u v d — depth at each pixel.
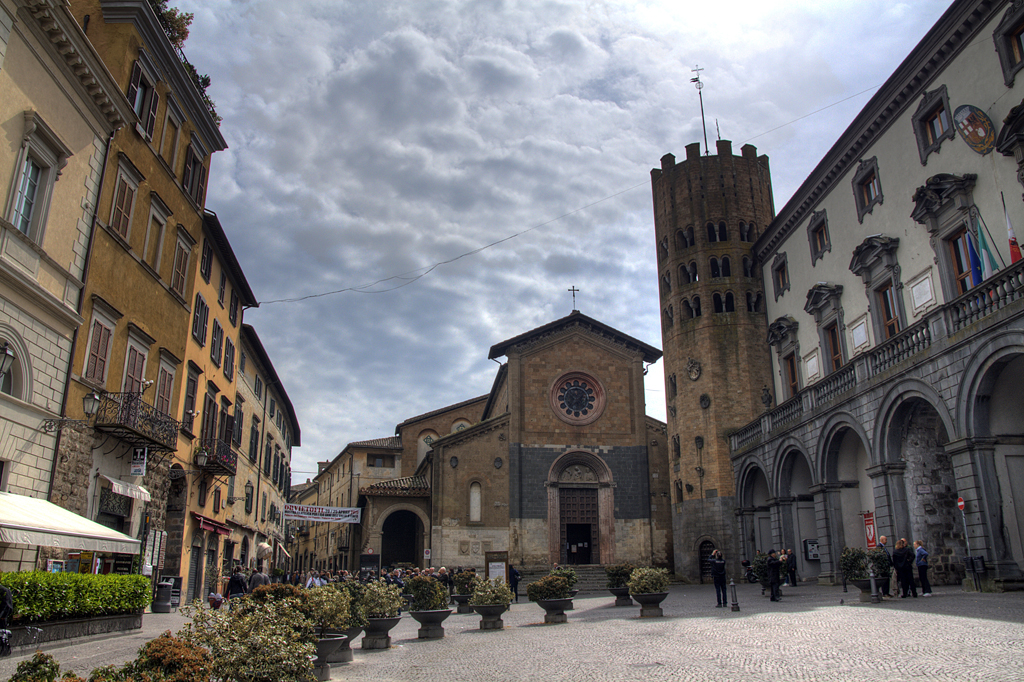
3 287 16.69
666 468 50.53
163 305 25.56
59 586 15.30
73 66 19.11
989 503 19.03
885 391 23.67
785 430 31.48
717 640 14.56
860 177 29.64
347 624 14.95
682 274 45.84
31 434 17.80
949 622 14.14
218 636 8.98
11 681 7.05
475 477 48.75
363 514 55.31
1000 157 21.81
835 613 17.52
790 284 37.16
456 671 12.91
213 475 31.17
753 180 45.69
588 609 27.03
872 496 26.25
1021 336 17.88
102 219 21.19
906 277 26.41
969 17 22.83
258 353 42.12
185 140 27.70
